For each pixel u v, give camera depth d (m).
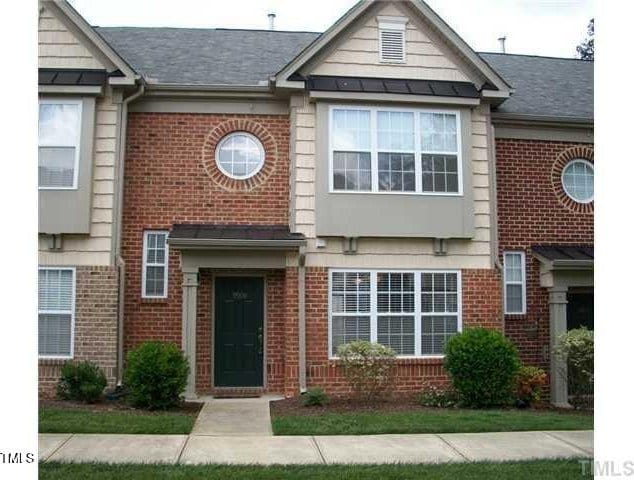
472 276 12.73
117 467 6.89
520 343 13.49
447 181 12.63
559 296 13.16
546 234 13.84
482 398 11.15
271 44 15.27
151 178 12.64
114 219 12.06
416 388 12.23
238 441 8.28
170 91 12.61
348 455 7.64
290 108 12.69
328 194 12.26
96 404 10.67
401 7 12.87
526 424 9.34
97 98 12.23
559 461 7.39
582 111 14.41
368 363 11.27
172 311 12.43
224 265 11.88
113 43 14.73
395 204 12.41
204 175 12.72
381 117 12.58
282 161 12.88
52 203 11.86
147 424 8.96
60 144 11.99
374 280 12.45
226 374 12.50
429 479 6.61
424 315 12.55
